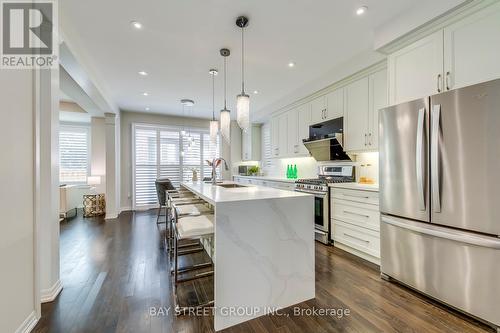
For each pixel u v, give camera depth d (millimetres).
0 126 1233
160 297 1909
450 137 1687
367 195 2604
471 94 1572
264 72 3324
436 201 1771
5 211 1268
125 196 5652
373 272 2371
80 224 4332
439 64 1884
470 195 1591
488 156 1503
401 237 2062
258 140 6297
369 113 2881
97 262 2611
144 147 5820
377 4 1946
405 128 2014
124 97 4500
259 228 1704
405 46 2164
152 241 3363
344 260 2672
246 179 5785
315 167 4305
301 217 1873
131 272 2361
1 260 1234
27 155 1474
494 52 1577
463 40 1737
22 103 1433
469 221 1599
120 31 2271
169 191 3553
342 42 2547
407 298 1896
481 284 1540
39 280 1577
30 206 1505
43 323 1572
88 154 5914
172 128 6117
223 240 1580
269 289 1732
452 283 1689
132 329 1521
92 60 2873
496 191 1475
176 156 6172
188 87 3924
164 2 1871
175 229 1971
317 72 3355
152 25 2184
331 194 3176
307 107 4039
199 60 2918
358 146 3033
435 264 1794
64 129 5730
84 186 5461
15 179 1354
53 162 1914
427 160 1846
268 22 2164
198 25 2189
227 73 3338
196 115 6094
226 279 1584
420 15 1926
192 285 2115
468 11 1694
